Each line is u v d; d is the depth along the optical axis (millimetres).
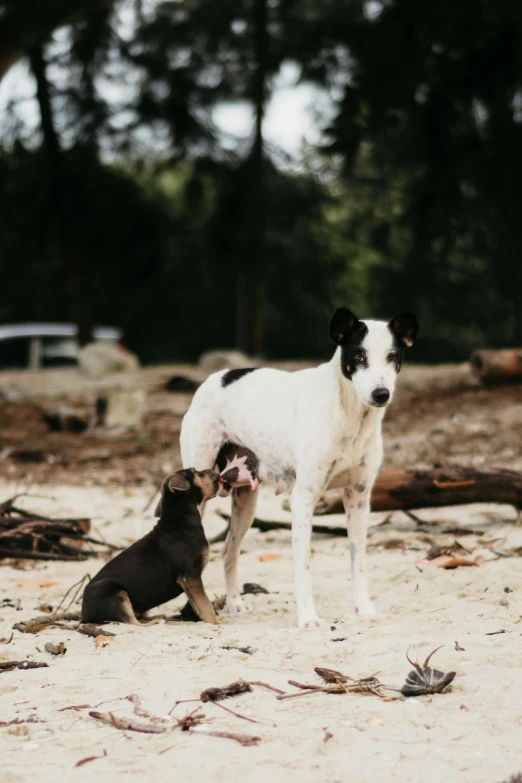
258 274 29922
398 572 6930
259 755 3434
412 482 8086
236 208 29484
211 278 38938
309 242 38812
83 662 4801
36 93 28453
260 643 5027
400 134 25531
